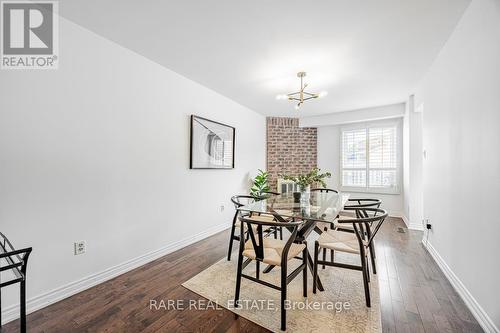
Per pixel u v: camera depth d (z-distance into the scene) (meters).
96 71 2.11
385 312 1.70
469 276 1.79
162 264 2.54
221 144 3.85
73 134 1.95
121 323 1.60
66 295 1.90
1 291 1.58
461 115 1.95
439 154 2.48
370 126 5.11
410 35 2.12
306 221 2.07
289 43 2.26
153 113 2.67
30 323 1.60
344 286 2.06
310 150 5.64
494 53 1.46
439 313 1.69
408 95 3.88
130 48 2.38
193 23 1.95
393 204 4.87
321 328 1.53
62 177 1.88
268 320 1.62
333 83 3.32
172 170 2.93
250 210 2.28
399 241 3.26
